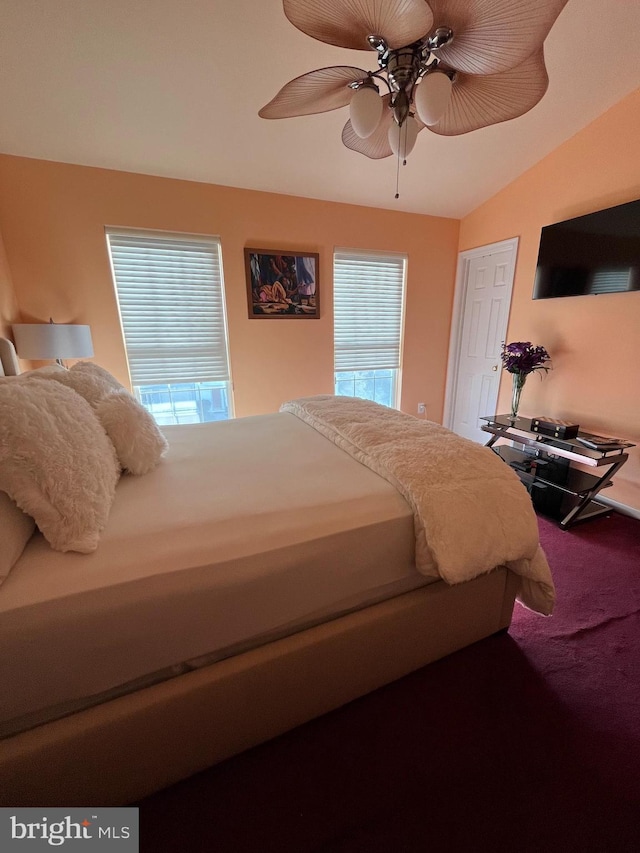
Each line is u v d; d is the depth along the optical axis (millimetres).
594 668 1349
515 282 3150
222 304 2916
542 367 2914
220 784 1010
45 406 973
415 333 3766
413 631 1222
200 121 2121
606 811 943
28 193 2254
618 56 1938
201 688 929
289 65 1823
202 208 2672
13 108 1883
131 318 2682
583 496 2326
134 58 1713
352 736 1127
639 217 2203
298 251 3049
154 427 1491
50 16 1512
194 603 854
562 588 1766
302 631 1077
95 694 837
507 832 906
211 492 1186
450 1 914
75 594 761
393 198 3133
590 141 2451
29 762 793
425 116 1133
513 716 1181
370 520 1065
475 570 1118
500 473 1278
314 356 3354
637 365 2377
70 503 873
